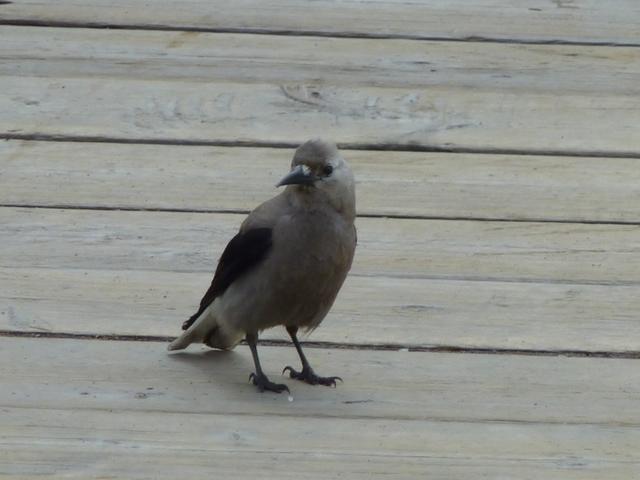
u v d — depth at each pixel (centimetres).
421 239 1084
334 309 984
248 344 932
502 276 1038
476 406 857
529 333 959
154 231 1080
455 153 1222
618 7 1499
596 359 926
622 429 828
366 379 895
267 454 780
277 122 1252
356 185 1159
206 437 799
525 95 1311
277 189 1146
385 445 796
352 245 895
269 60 1355
